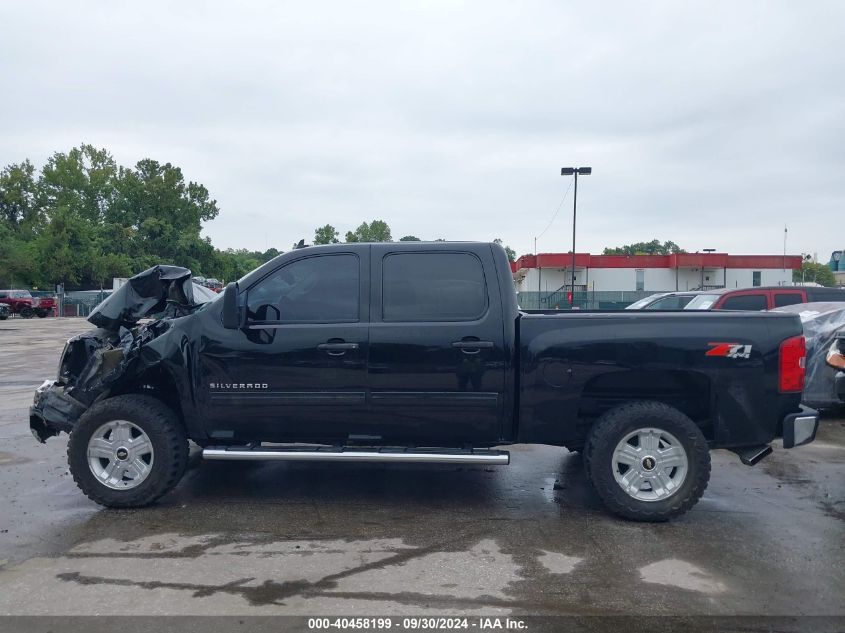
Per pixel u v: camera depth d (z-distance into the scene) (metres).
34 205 72.38
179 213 72.00
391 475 6.26
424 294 5.15
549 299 43.78
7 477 6.20
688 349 4.91
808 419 4.89
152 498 5.19
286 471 6.40
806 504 5.41
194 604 3.64
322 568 4.12
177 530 4.77
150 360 5.23
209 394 5.18
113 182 73.69
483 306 5.09
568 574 4.04
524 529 4.81
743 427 4.96
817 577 4.00
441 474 6.30
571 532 4.75
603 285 48.69
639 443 4.91
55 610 3.57
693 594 3.78
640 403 5.00
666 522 4.96
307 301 5.21
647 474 4.91
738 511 5.22
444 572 4.07
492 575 4.03
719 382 4.91
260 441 5.32
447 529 4.81
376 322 5.11
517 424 5.12
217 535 4.68
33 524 4.90
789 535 4.70
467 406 5.05
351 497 5.57
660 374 5.25
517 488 5.85
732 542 4.56
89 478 5.18
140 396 5.33
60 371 5.71
